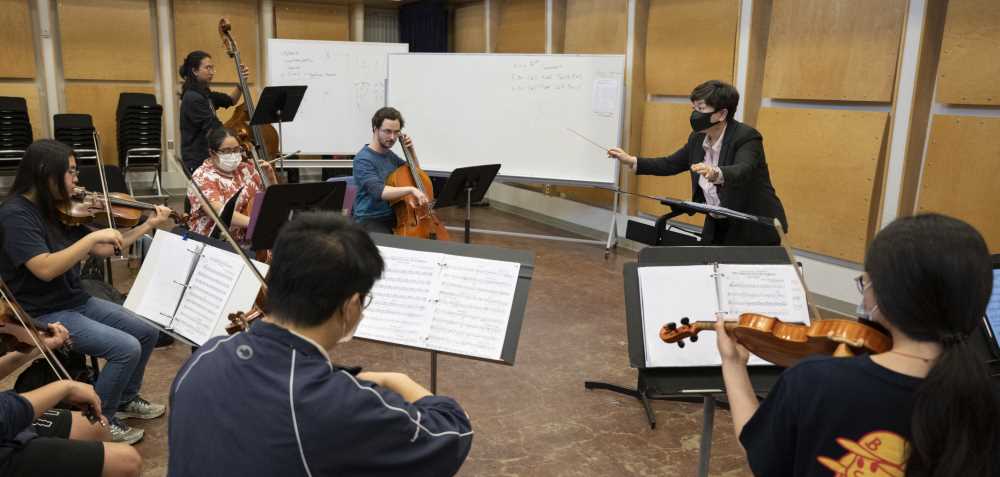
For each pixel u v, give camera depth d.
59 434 1.90
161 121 7.12
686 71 5.32
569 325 4.09
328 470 1.08
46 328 2.07
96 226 3.24
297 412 1.07
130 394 2.81
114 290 3.16
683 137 5.41
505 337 1.99
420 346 2.01
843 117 4.26
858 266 4.34
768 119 4.71
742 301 2.09
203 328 2.21
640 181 5.95
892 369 1.02
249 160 4.10
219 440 1.08
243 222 3.44
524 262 2.09
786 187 4.62
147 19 7.53
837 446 1.04
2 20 6.79
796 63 4.49
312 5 8.27
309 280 1.12
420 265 2.12
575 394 3.21
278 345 1.13
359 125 7.00
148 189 7.76
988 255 1.00
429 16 8.13
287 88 4.93
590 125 5.78
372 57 6.92
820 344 1.31
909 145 3.98
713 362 2.06
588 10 6.25
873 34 4.07
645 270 2.18
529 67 5.95
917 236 1.00
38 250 2.42
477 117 6.18
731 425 2.95
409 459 1.14
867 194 4.18
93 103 7.39
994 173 3.61
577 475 2.54
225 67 8.00
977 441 0.94
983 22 3.58
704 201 3.49
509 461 2.62
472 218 7.29
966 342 0.99
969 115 3.73
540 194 7.24
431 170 6.38
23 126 6.43
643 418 2.99
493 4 7.48
